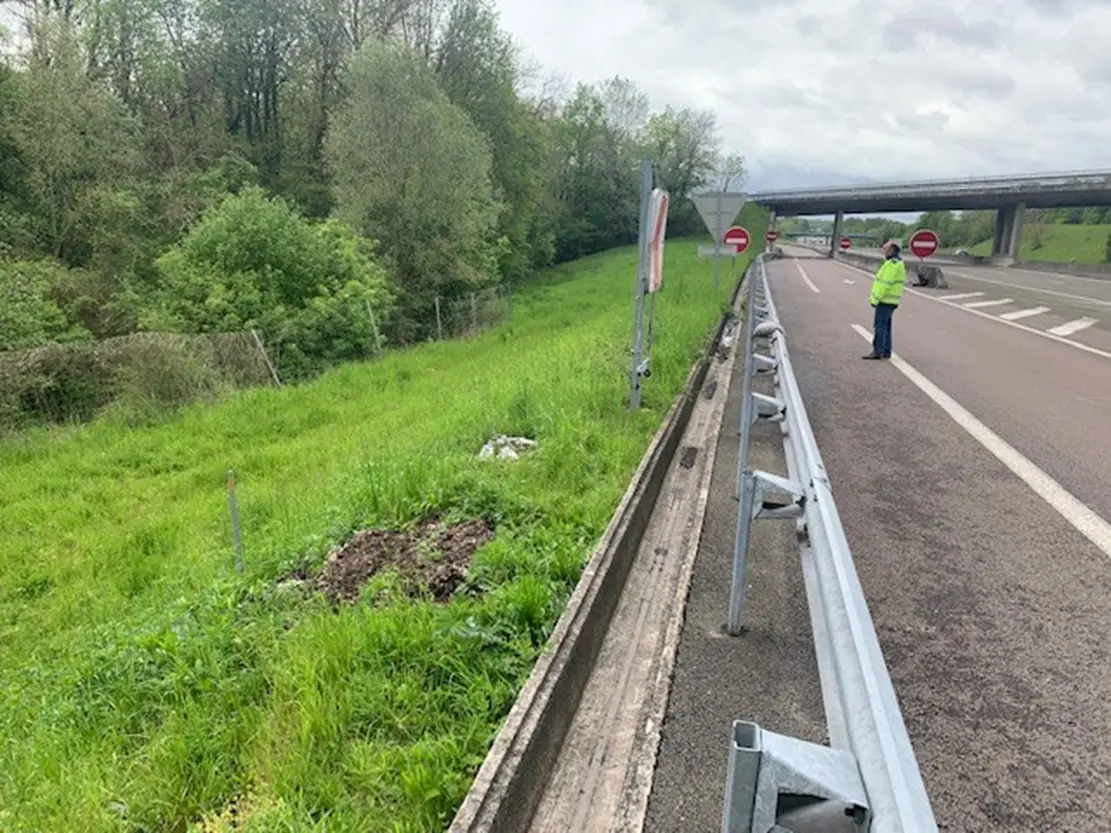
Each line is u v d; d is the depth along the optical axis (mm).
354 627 3285
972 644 3480
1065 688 3133
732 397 8898
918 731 2871
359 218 23438
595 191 68000
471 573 3957
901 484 5715
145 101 29156
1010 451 6547
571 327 19797
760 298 12172
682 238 72062
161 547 6453
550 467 5586
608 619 3762
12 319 14227
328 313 17547
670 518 5129
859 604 1850
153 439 10406
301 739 2627
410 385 13898
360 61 24156
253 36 35594
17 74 21062
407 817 2322
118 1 27031
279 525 5801
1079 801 2506
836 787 1216
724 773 2695
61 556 6496
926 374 10227
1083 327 15422
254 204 18422
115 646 3840
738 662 3352
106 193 21297
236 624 3758
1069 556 4422
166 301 17391
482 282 28453
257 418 11367
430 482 5219
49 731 3145
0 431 10656
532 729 2596
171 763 2639
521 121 42781
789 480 3361
